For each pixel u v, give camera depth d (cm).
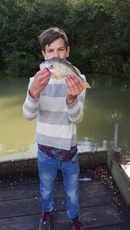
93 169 303
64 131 173
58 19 1598
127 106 877
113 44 1430
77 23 1527
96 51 1619
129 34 1194
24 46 1588
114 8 1177
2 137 593
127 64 1411
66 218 225
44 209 206
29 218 227
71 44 1689
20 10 1603
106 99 982
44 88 163
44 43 165
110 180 282
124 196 248
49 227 209
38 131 181
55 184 274
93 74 1575
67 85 145
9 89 1177
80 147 531
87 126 667
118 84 1273
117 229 214
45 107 173
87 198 253
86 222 222
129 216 229
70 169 184
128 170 420
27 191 264
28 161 291
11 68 1566
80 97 179
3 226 218
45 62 146
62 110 172
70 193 193
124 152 498
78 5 1493
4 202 248
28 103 161
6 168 288
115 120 719
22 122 697
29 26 1620
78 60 1603
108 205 243
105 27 1408
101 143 551
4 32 1574
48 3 1591
